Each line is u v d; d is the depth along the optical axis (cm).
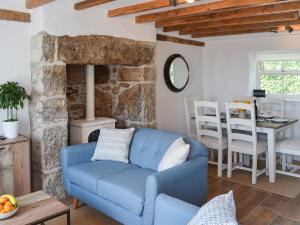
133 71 432
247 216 290
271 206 312
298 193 347
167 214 190
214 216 138
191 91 566
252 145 383
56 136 327
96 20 354
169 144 294
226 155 509
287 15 353
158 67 489
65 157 303
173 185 230
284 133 449
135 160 317
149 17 381
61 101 329
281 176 407
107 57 371
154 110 446
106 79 467
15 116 331
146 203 221
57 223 277
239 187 366
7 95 292
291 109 488
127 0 317
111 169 291
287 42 482
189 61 555
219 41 567
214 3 311
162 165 267
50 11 311
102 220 284
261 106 475
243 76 542
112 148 321
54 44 318
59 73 325
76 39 336
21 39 330
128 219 240
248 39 528
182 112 548
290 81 499
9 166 291
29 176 307
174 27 461
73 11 331
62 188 336
